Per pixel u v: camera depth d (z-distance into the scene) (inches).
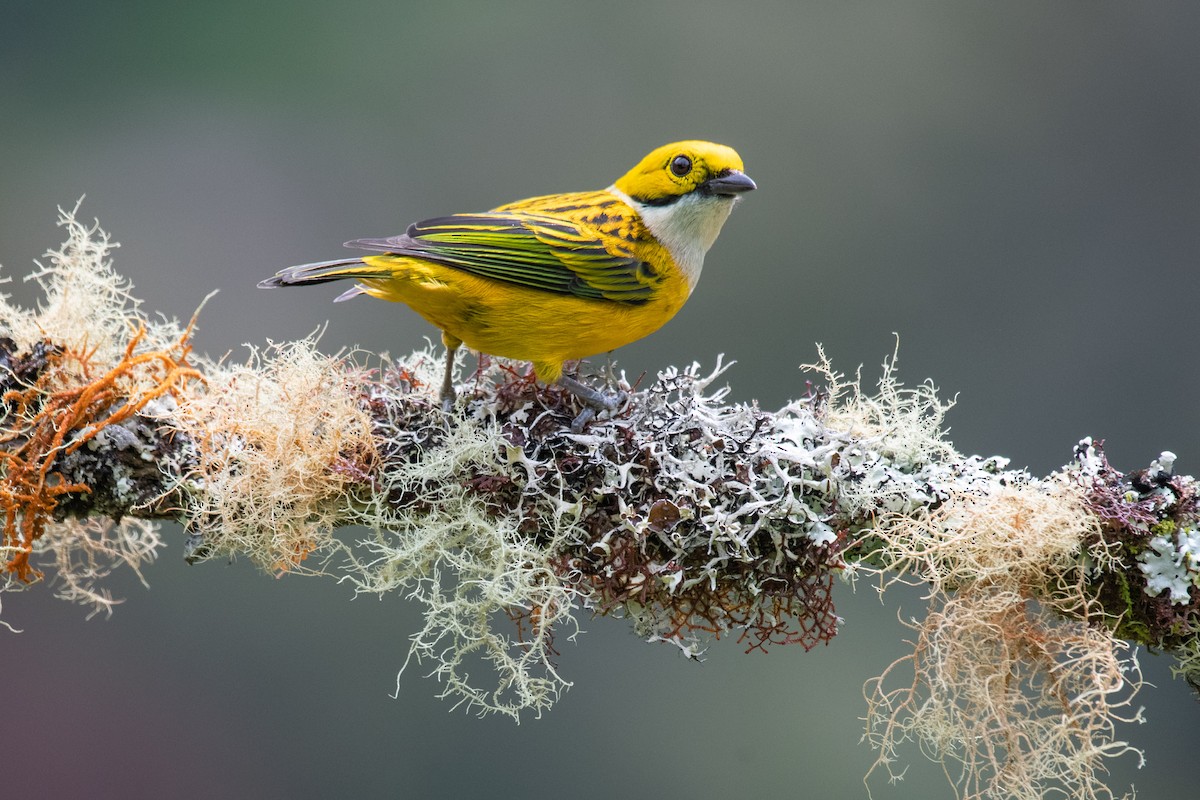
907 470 304.7
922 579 295.7
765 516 290.0
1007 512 287.9
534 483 294.7
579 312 350.9
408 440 302.5
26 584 297.6
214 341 652.1
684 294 374.9
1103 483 294.7
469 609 291.0
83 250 303.3
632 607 301.6
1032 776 288.5
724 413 311.9
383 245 340.5
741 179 361.4
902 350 682.8
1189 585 285.7
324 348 650.2
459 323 350.6
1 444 294.5
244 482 293.6
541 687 288.4
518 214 356.8
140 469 295.3
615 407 318.0
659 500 289.6
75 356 298.0
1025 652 295.6
